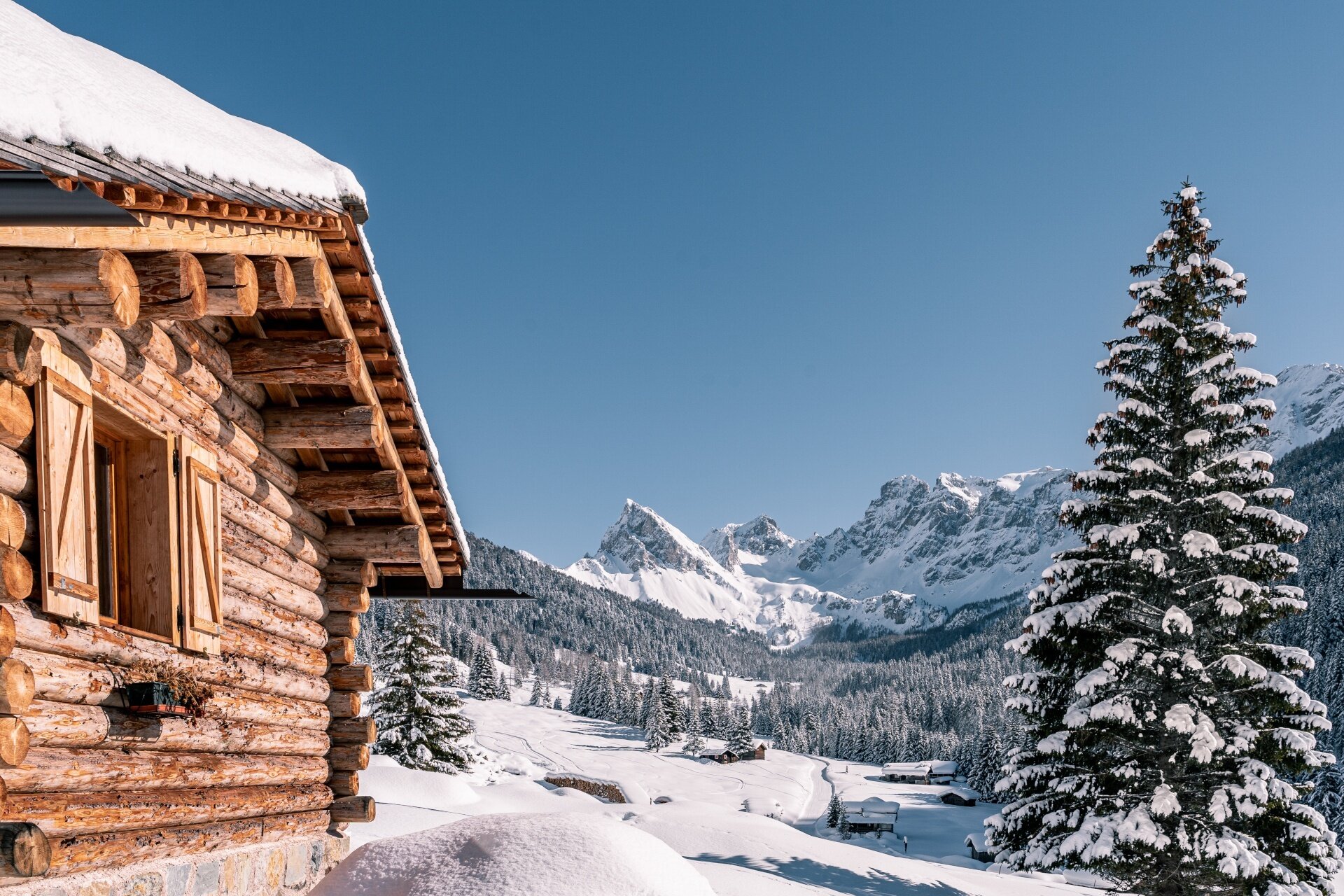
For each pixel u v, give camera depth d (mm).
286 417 7742
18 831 4273
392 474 8344
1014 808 17797
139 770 5570
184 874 6059
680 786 90750
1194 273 18312
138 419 5797
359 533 8945
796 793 90688
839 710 170125
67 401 5031
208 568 6414
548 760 100250
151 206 4289
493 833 5930
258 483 7559
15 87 3371
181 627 6035
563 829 5895
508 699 151750
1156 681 17234
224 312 5402
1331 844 16141
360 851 6117
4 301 4242
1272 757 16344
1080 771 17328
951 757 131875
